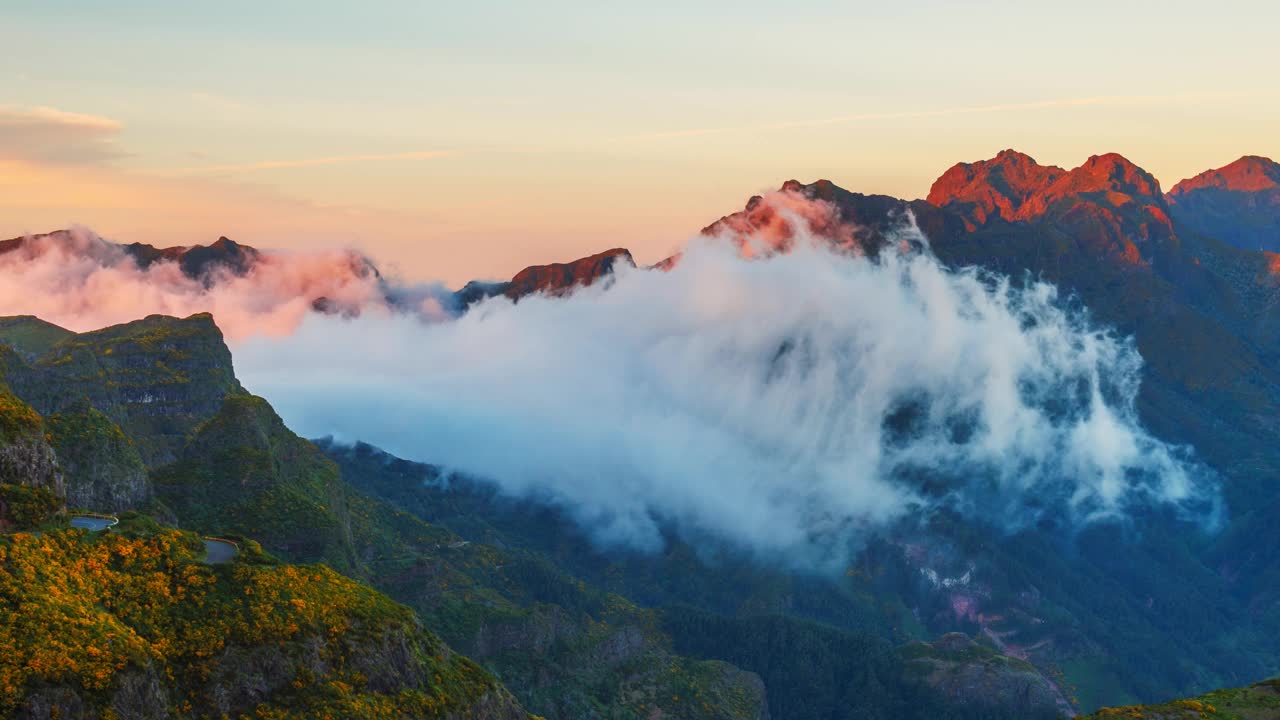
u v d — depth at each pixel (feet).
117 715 555.28
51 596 595.47
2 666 532.32
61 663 548.31
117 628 605.31
